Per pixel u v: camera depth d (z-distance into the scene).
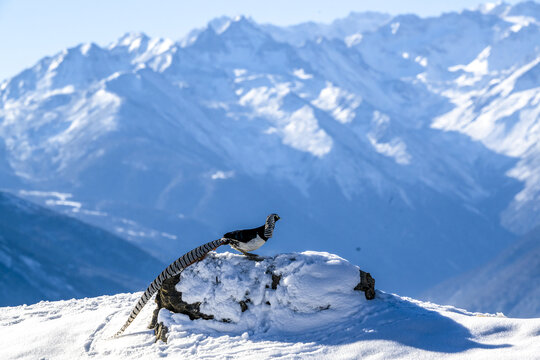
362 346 24.47
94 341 28.98
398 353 23.70
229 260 28.44
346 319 26.39
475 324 24.78
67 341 29.47
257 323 27.08
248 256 28.58
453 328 24.80
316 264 27.38
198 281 28.05
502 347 22.89
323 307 26.86
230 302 27.52
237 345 25.70
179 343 26.41
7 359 28.56
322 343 25.33
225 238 27.28
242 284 27.56
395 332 24.98
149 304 32.25
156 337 27.72
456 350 23.30
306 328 26.44
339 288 27.02
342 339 25.30
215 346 25.81
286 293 27.03
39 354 28.61
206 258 28.67
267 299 27.31
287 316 26.81
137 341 27.75
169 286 28.19
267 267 27.83
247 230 27.08
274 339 26.03
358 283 27.45
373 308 26.73
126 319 30.66
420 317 25.61
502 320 24.84
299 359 24.12
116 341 28.38
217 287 27.78
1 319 35.00
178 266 27.67
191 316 27.89
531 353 21.89
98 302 36.12
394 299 27.72
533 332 23.53
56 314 34.41
